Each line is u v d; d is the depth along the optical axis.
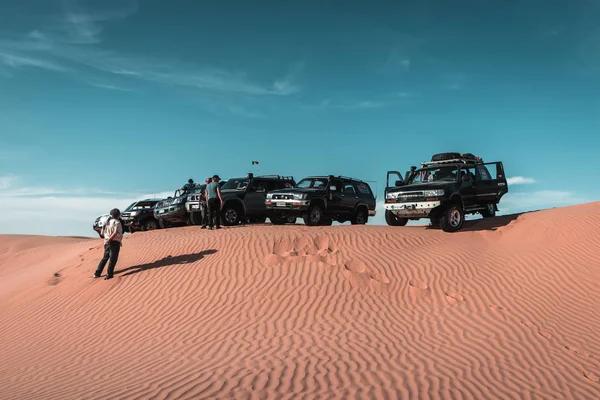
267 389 6.27
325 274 11.41
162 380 6.72
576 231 12.92
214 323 9.62
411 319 9.73
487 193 15.88
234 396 5.99
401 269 11.79
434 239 13.83
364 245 13.02
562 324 9.34
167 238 14.59
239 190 17.06
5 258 23.16
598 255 11.79
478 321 9.56
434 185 14.20
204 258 12.56
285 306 10.18
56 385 6.96
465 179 14.73
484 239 14.08
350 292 10.76
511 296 10.62
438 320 9.66
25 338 10.06
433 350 8.20
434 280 11.34
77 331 10.05
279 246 12.93
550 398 6.49
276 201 15.77
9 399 6.39
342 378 6.77
